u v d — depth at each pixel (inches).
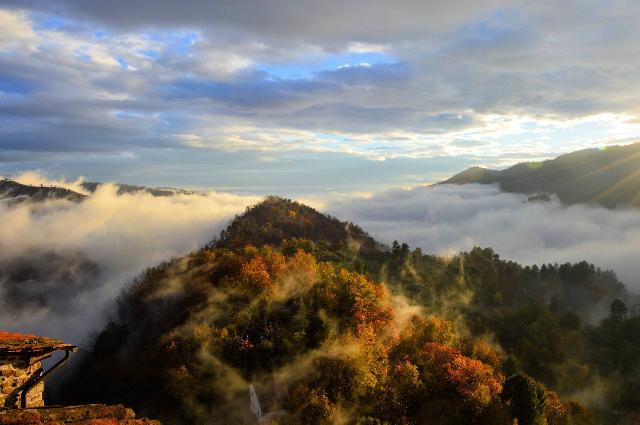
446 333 3533.5
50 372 706.8
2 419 569.0
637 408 3779.5
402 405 2309.3
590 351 4606.3
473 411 2290.8
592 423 3058.6
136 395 3080.7
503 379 2829.7
